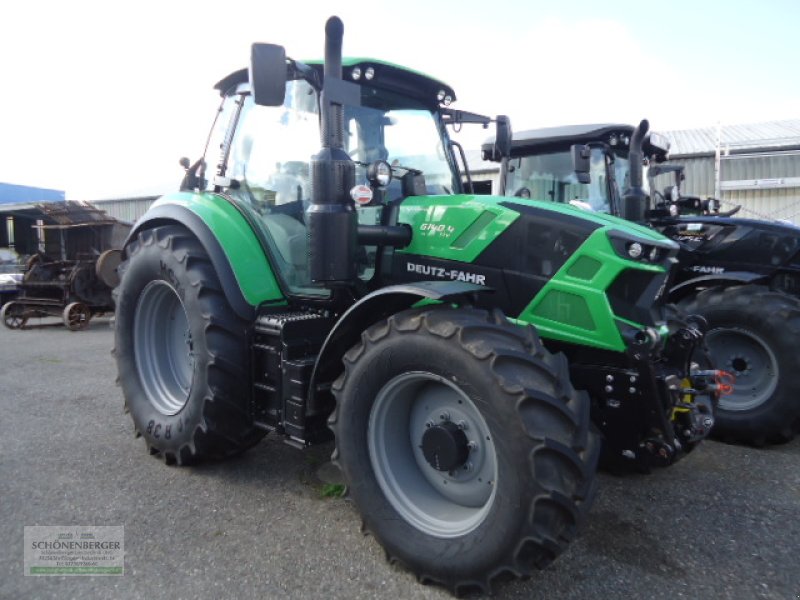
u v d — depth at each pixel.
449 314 2.29
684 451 2.93
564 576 2.37
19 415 4.50
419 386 2.47
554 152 6.38
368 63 3.16
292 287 3.26
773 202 12.70
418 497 2.47
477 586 2.15
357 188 2.75
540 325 2.62
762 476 3.44
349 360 2.53
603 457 2.77
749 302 4.02
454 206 2.86
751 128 15.66
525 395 2.00
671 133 15.95
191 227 3.34
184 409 3.30
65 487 3.18
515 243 2.67
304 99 3.24
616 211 5.94
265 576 2.35
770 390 3.96
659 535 2.71
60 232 10.41
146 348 3.78
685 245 4.71
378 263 3.08
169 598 2.22
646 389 2.47
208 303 3.16
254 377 3.16
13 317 9.74
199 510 2.92
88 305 9.65
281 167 3.31
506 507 2.04
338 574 2.37
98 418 4.42
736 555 2.54
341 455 2.52
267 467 3.46
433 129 3.67
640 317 2.51
